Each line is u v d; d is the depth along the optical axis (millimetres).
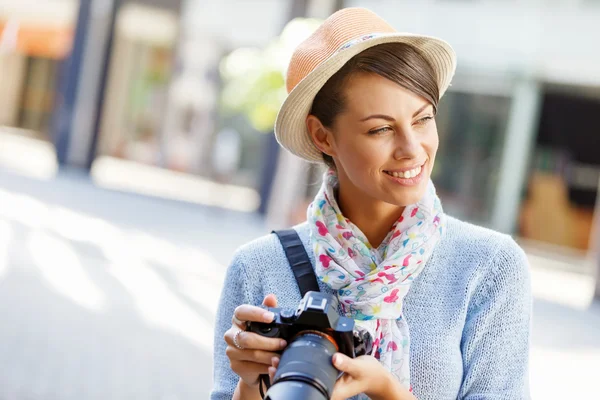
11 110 21531
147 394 5238
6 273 7922
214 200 15734
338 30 1789
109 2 17375
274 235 1960
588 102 14086
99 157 17984
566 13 13797
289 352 1439
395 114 1660
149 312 7363
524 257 1828
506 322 1769
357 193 1836
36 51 19094
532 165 14633
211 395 1949
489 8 14188
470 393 1762
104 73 17641
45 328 6352
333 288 1787
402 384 1695
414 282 1807
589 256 15000
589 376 6805
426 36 1657
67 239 10172
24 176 15719
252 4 16734
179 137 18016
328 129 1780
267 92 10672
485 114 14531
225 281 1985
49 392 5031
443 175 14805
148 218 13102
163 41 17609
